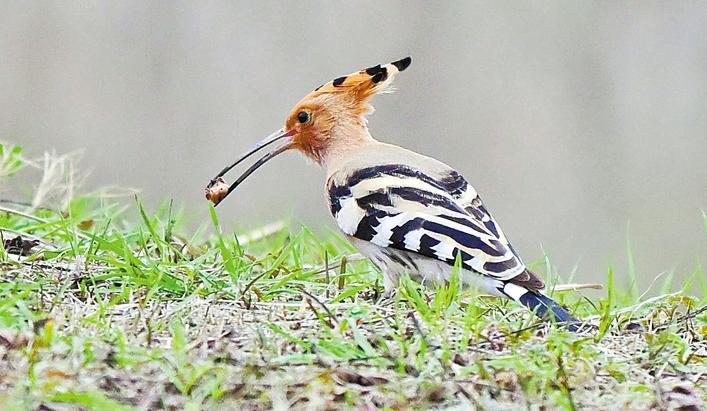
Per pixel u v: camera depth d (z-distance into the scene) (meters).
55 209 10.95
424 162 9.60
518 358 6.71
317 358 6.61
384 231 8.94
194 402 5.98
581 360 6.84
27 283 8.02
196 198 21.86
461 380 6.46
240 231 11.73
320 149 10.82
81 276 8.34
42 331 6.70
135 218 12.27
